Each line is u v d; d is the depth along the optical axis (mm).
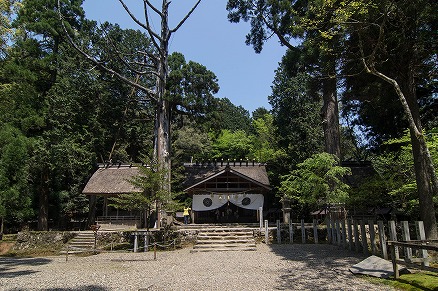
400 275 6977
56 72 25641
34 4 24688
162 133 22453
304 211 25422
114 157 28922
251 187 22953
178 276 8641
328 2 9461
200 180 23234
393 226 8422
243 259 11273
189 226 19031
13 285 8188
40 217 23656
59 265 12055
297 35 14391
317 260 10148
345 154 31766
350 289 6465
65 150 22406
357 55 11008
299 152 26266
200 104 24188
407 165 12883
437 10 8883
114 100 28984
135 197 15547
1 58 14977
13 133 15898
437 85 14703
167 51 23234
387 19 9062
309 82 15383
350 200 14016
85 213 28094
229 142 37000
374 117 17531
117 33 28906
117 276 9062
